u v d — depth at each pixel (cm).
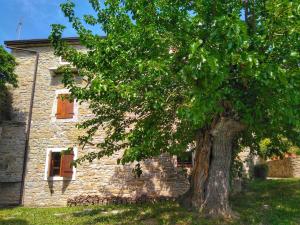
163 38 778
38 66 1745
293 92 665
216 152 984
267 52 705
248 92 772
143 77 755
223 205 964
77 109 1655
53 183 1588
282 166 2045
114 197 1495
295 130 1048
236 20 566
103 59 812
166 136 998
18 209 1407
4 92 1703
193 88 627
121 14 907
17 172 1636
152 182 1516
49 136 1648
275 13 659
